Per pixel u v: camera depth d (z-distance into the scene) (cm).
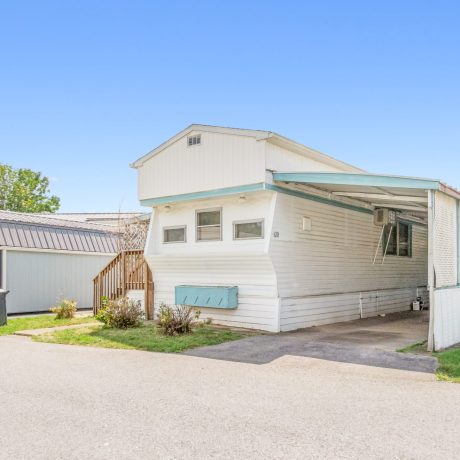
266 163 1011
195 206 1191
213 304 1104
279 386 588
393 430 427
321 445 393
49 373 673
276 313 1029
